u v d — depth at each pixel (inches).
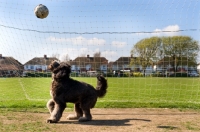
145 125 272.8
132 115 335.0
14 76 861.2
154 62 1242.6
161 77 1128.8
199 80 919.0
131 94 688.4
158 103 443.8
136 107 405.4
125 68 1050.7
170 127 265.3
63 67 284.4
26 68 715.4
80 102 288.0
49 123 274.4
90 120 292.4
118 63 801.6
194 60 961.5
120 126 267.0
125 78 1050.1
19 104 411.5
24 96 603.8
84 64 669.3
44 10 325.4
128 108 396.5
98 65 700.0
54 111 280.8
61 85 280.4
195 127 268.1
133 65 1065.5
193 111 372.8
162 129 256.7
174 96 633.0
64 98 281.9
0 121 277.1
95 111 366.0
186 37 1106.7
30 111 349.4
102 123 280.8
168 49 1272.1
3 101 461.7
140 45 906.7
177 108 398.9
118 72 998.4
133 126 267.4
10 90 771.4
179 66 1210.6
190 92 755.4
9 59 714.8
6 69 741.3
